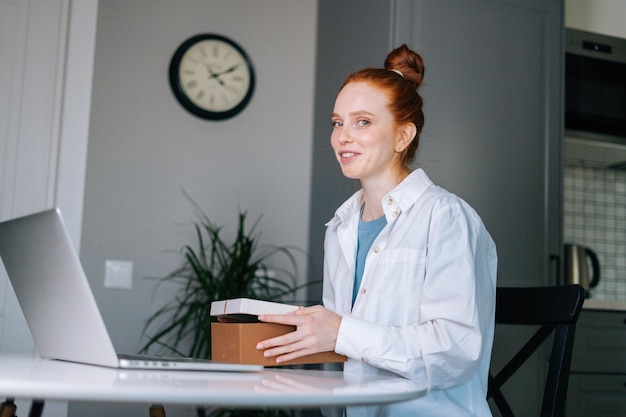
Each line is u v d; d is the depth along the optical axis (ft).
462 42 10.52
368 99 5.48
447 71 10.40
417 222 5.38
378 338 4.70
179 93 11.39
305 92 12.12
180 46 11.51
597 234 13.04
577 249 11.71
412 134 5.68
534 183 10.82
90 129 11.08
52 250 3.76
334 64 11.46
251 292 10.80
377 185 5.71
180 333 10.51
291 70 12.09
